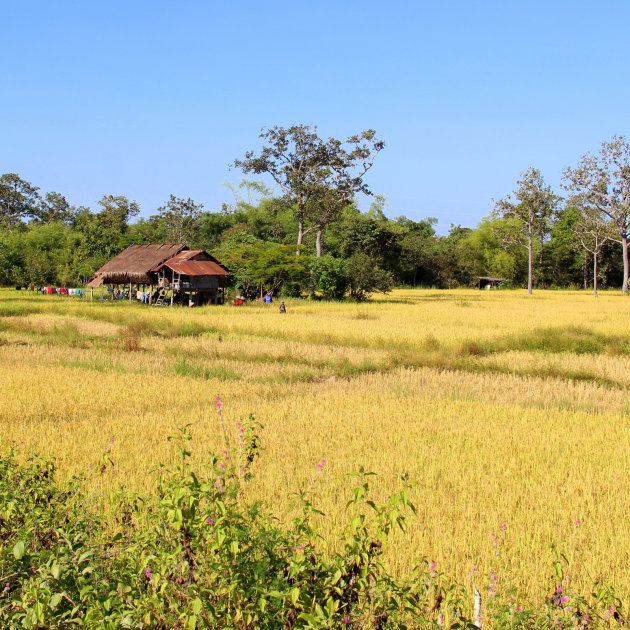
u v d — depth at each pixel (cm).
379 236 9275
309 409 1435
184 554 435
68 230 9512
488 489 886
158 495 500
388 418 1351
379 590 438
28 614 391
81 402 1488
